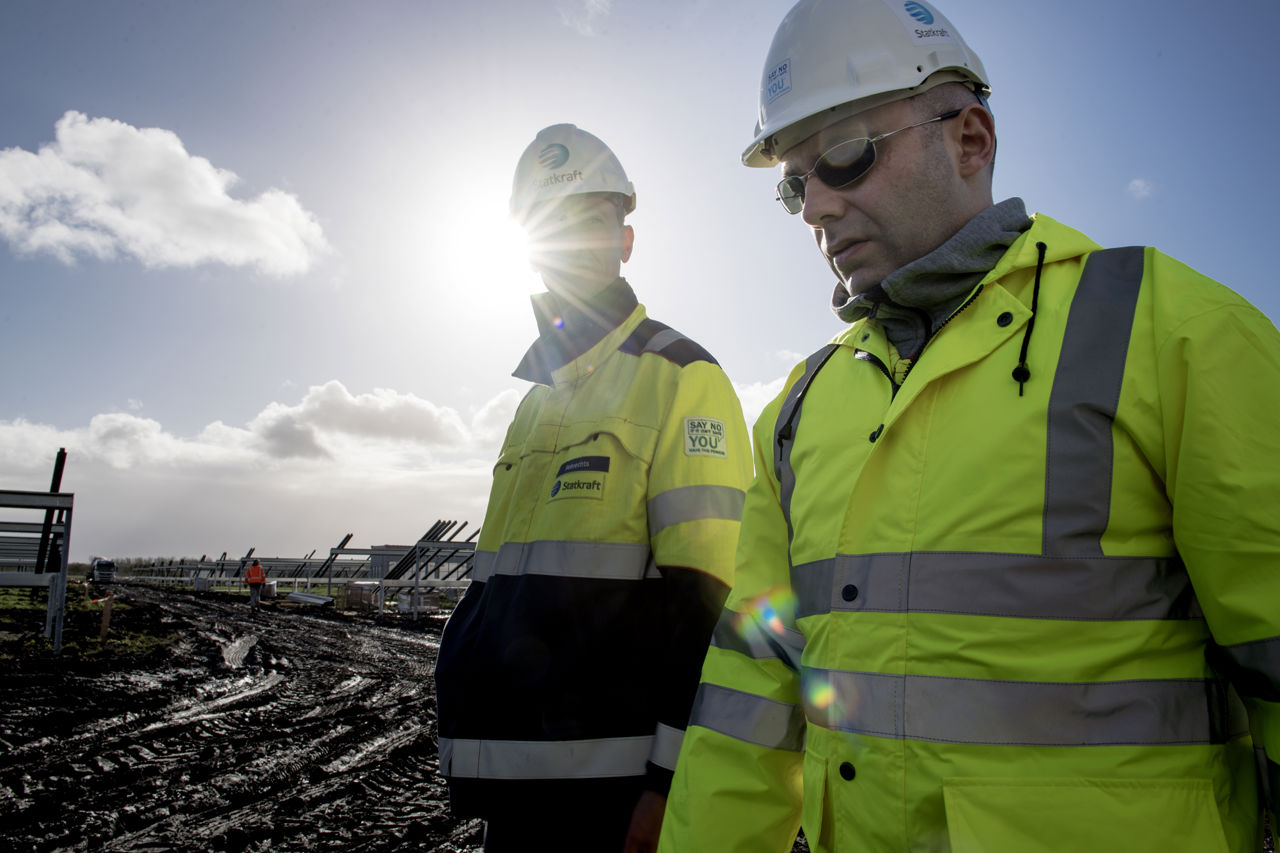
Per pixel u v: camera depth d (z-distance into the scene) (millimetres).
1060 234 1090
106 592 22797
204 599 25438
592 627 1734
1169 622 923
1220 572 857
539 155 2166
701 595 1643
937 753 932
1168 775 869
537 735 1700
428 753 6562
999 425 988
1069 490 935
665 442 1812
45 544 12211
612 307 2080
